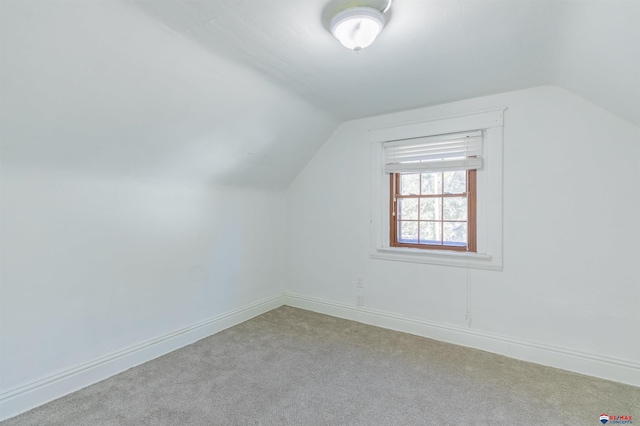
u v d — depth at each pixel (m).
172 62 1.81
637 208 2.09
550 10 1.46
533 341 2.43
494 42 1.76
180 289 2.71
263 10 1.49
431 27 1.62
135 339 2.38
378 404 1.88
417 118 2.92
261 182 3.44
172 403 1.88
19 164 1.79
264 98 2.46
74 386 2.02
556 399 1.92
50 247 1.95
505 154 2.52
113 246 2.26
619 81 1.71
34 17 1.32
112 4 1.42
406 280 3.00
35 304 1.89
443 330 2.80
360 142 3.25
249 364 2.36
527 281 2.45
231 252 3.20
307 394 1.98
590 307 2.24
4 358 1.77
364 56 1.93
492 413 1.79
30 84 1.52
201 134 2.40
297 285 3.77
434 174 2.95
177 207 2.69
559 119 2.32
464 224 2.81
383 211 3.17
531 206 2.43
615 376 2.14
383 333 2.97
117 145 2.07
